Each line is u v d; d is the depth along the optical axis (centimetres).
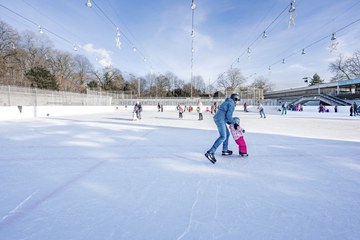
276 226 184
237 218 196
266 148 506
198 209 212
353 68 3925
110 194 248
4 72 2884
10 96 1402
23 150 488
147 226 183
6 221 191
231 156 430
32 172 329
